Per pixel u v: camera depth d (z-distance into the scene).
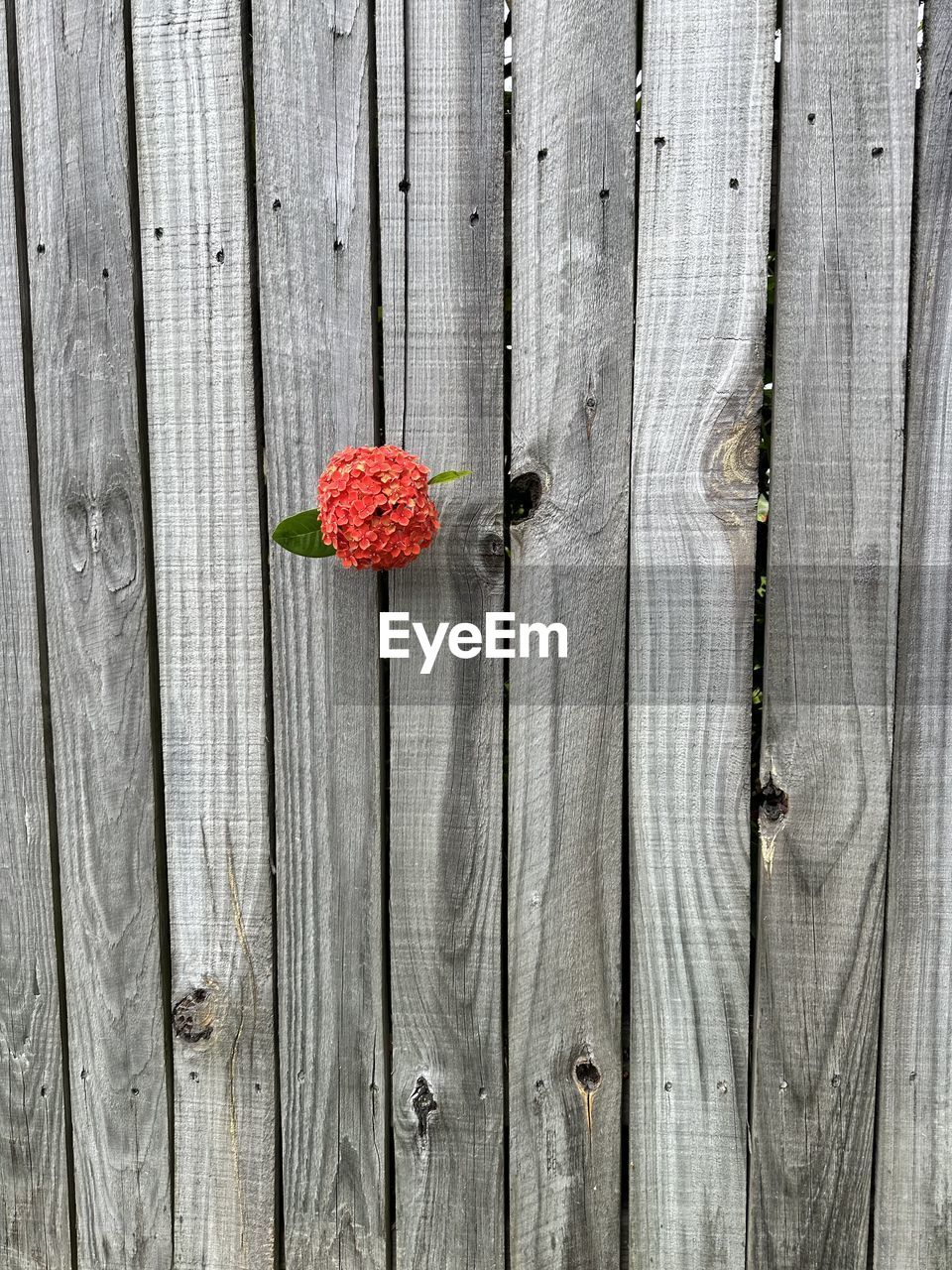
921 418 0.83
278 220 0.86
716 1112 0.88
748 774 0.86
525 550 0.86
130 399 0.89
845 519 0.84
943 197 0.82
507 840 0.89
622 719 0.87
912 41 0.80
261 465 0.89
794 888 0.87
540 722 0.88
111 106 0.88
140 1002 0.94
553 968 0.89
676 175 0.83
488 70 0.83
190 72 0.86
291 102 0.85
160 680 0.91
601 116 0.83
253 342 0.87
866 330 0.83
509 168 0.85
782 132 0.82
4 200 0.90
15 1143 0.96
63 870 0.94
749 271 0.83
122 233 0.88
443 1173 0.91
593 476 0.85
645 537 0.85
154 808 0.92
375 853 0.90
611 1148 0.89
